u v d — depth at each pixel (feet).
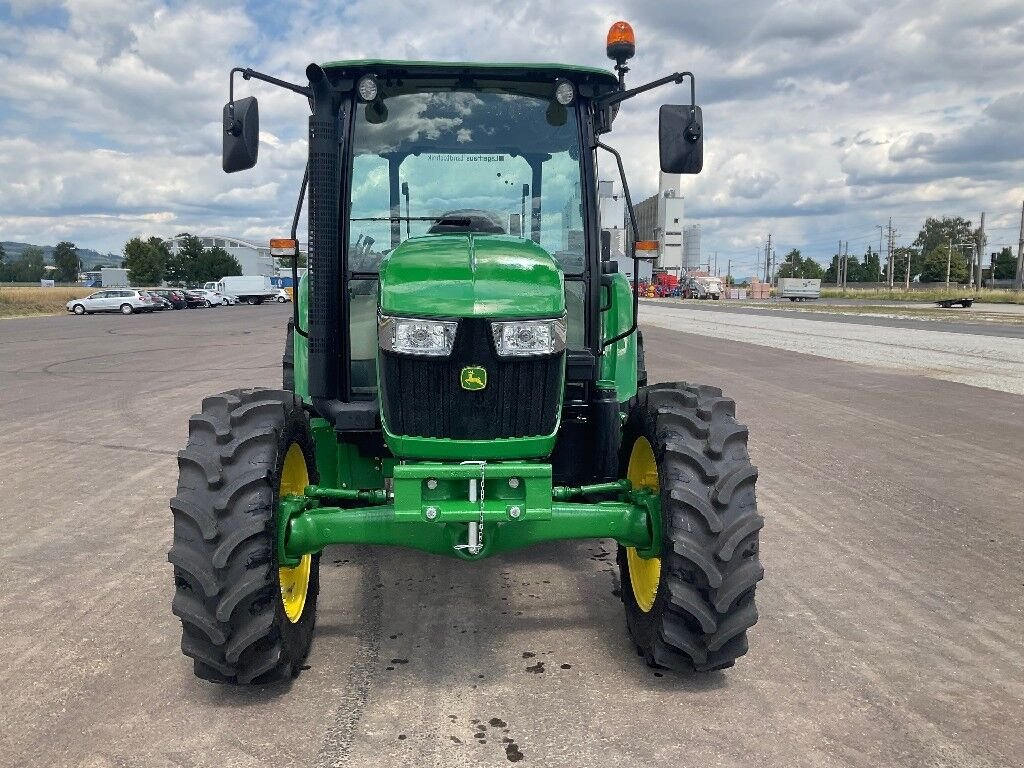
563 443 13.50
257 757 9.48
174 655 12.14
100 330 92.89
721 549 10.46
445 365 10.59
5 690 11.07
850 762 9.38
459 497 10.52
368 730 10.05
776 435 28.50
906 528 18.21
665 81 12.84
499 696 10.91
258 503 10.21
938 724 10.22
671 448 10.84
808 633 12.89
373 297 13.67
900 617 13.50
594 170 13.91
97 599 14.29
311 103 12.86
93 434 29.14
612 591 14.80
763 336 77.66
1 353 61.67
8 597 14.37
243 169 12.42
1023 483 21.99
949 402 35.78
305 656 11.92
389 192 13.91
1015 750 9.64
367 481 14.06
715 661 10.84
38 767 9.28
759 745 9.73
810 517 19.03
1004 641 12.60
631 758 9.45
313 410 14.05
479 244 11.80
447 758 9.45
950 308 150.51
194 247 317.63
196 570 9.97
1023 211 248.32
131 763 9.36
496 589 14.89
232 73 12.21
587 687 11.16
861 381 42.86
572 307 13.87
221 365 51.90
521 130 13.94
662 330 87.97
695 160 12.63
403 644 12.58
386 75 13.42
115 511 19.65
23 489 21.65
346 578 15.46
